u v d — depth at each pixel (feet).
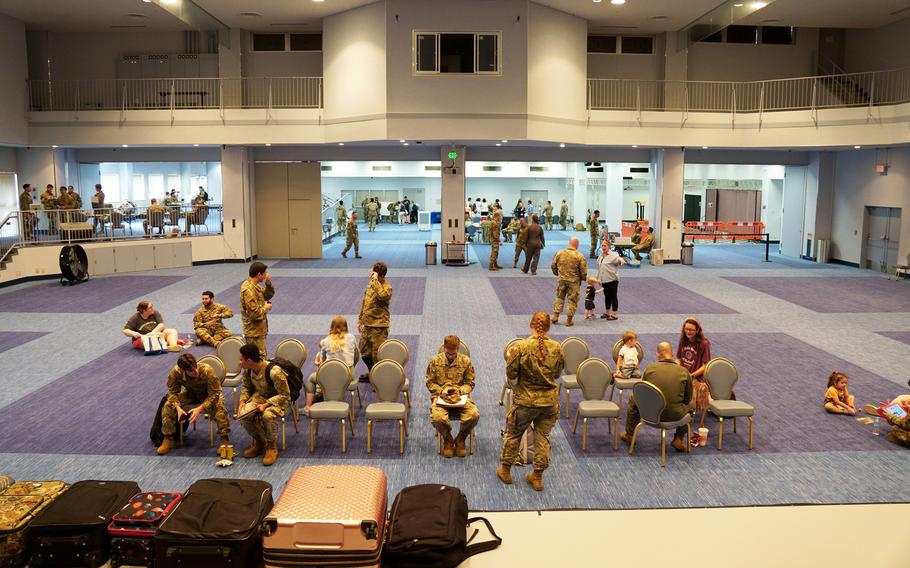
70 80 73.61
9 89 67.72
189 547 15.81
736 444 26.50
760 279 66.54
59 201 67.36
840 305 53.67
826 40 80.23
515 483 22.98
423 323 46.11
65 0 63.57
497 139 63.46
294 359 30.09
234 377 29.73
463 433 25.22
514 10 61.82
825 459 25.08
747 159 81.35
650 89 78.43
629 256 80.23
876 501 21.50
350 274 67.46
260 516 16.72
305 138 69.00
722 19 67.97
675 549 17.69
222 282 62.54
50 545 16.31
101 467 24.22
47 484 18.71
